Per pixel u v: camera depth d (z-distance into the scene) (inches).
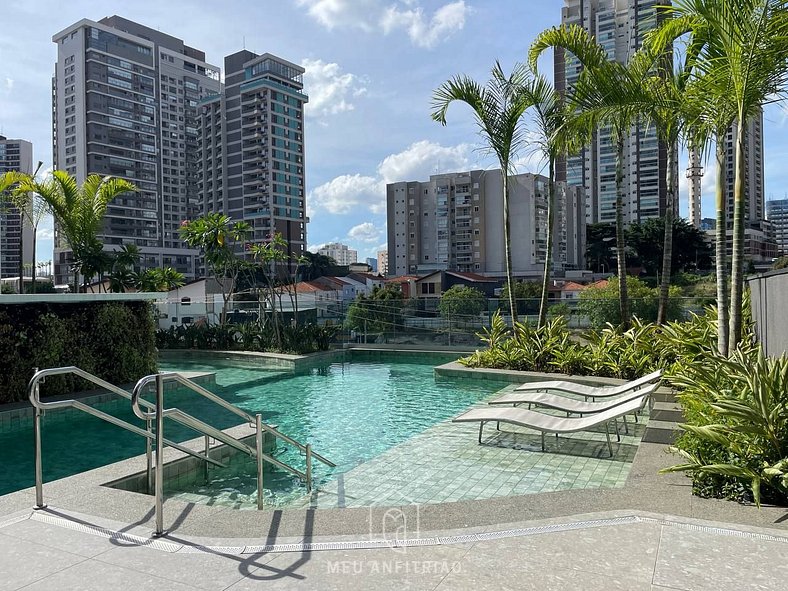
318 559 118.1
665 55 351.6
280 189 4023.1
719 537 126.0
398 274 3944.4
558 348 456.1
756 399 159.9
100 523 141.8
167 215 4399.6
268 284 844.6
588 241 3235.7
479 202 3575.3
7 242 2197.3
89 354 416.8
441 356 660.1
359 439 302.2
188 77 4596.5
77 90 3939.5
